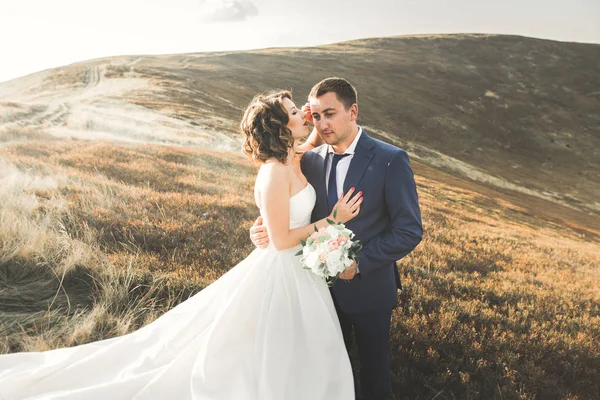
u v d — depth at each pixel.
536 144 50.78
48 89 43.12
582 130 55.03
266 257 3.00
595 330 5.35
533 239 14.05
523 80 67.25
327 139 2.94
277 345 2.76
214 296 3.21
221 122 25.28
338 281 3.10
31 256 4.82
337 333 2.92
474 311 5.16
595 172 45.06
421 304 5.05
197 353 2.97
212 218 7.31
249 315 2.86
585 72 70.19
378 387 3.23
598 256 13.26
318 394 2.75
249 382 2.70
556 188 39.50
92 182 8.55
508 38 81.81
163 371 2.91
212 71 54.16
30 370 3.12
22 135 13.84
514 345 4.44
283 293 2.89
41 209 6.25
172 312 3.38
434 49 77.44
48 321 3.94
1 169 8.65
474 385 3.73
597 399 3.85
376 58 71.69
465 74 67.69
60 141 13.45
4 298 4.23
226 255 5.85
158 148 14.41
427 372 3.85
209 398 2.67
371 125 47.78
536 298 6.39
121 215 6.65
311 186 3.12
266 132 2.81
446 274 6.79
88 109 23.19
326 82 2.87
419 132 49.00
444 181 28.48
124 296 4.38
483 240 11.21
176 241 6.09
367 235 2.99
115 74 48.41
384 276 3.09
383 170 2.92
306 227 2.86
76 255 4.87
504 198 28.59
